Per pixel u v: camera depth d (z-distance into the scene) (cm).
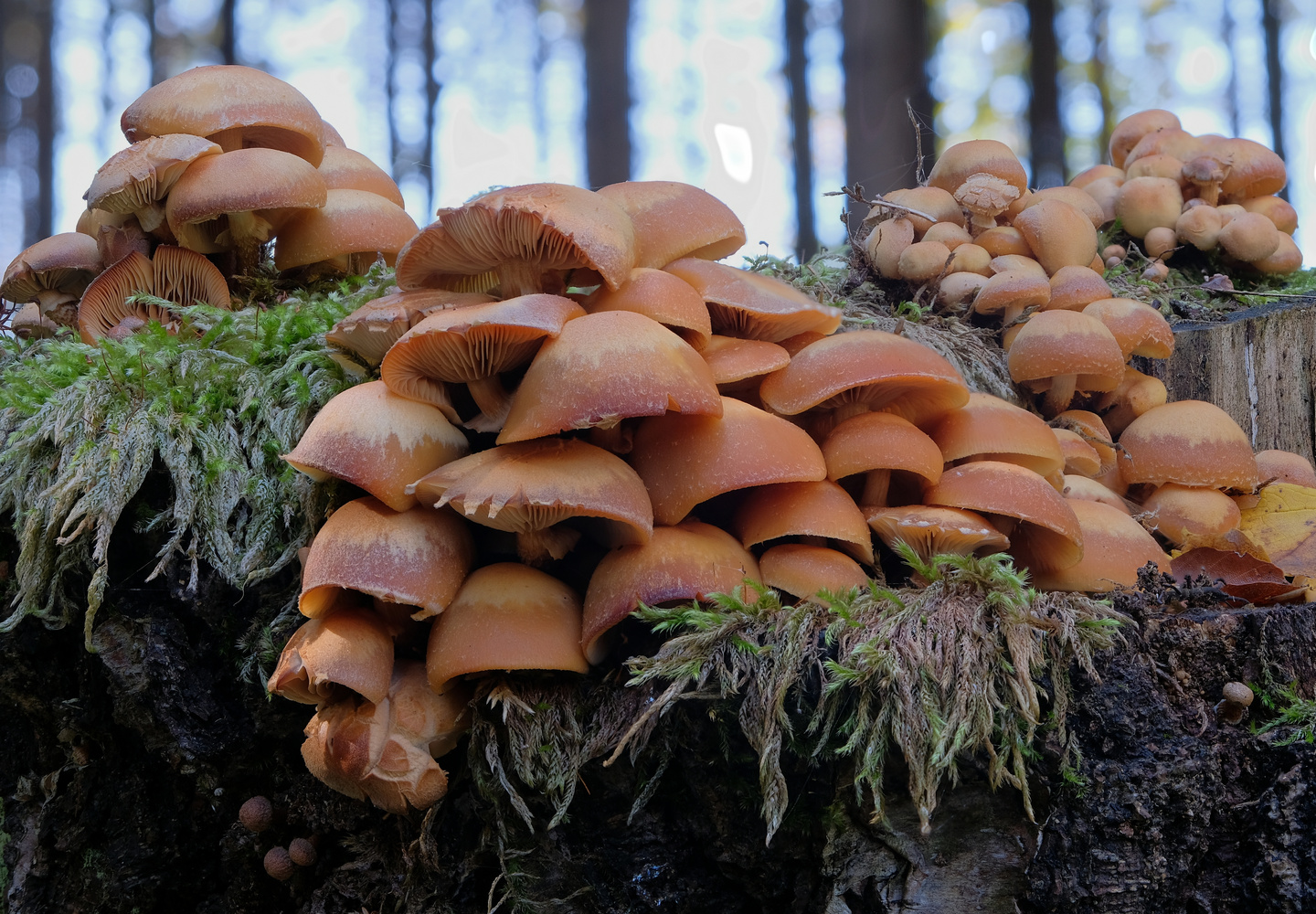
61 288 65
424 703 52
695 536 52
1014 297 62
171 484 55
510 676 52
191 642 55
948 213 67
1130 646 51
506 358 52
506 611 51
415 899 53
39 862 56
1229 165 72
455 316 51
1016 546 55
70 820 56
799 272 66
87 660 56
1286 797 50
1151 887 50
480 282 56
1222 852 51
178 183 60
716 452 51
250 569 54
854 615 51
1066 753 50
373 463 51
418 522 51
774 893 52
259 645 55
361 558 51
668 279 53
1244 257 70
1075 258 64
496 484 50
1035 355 59
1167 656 51
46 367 59
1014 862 51
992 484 53
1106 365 59
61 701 56
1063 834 50
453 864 53
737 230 56
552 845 52
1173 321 67
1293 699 51
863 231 67
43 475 56
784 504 52
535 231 52
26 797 58
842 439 53
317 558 51
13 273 63
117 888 56
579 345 51
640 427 53
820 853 51
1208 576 55
